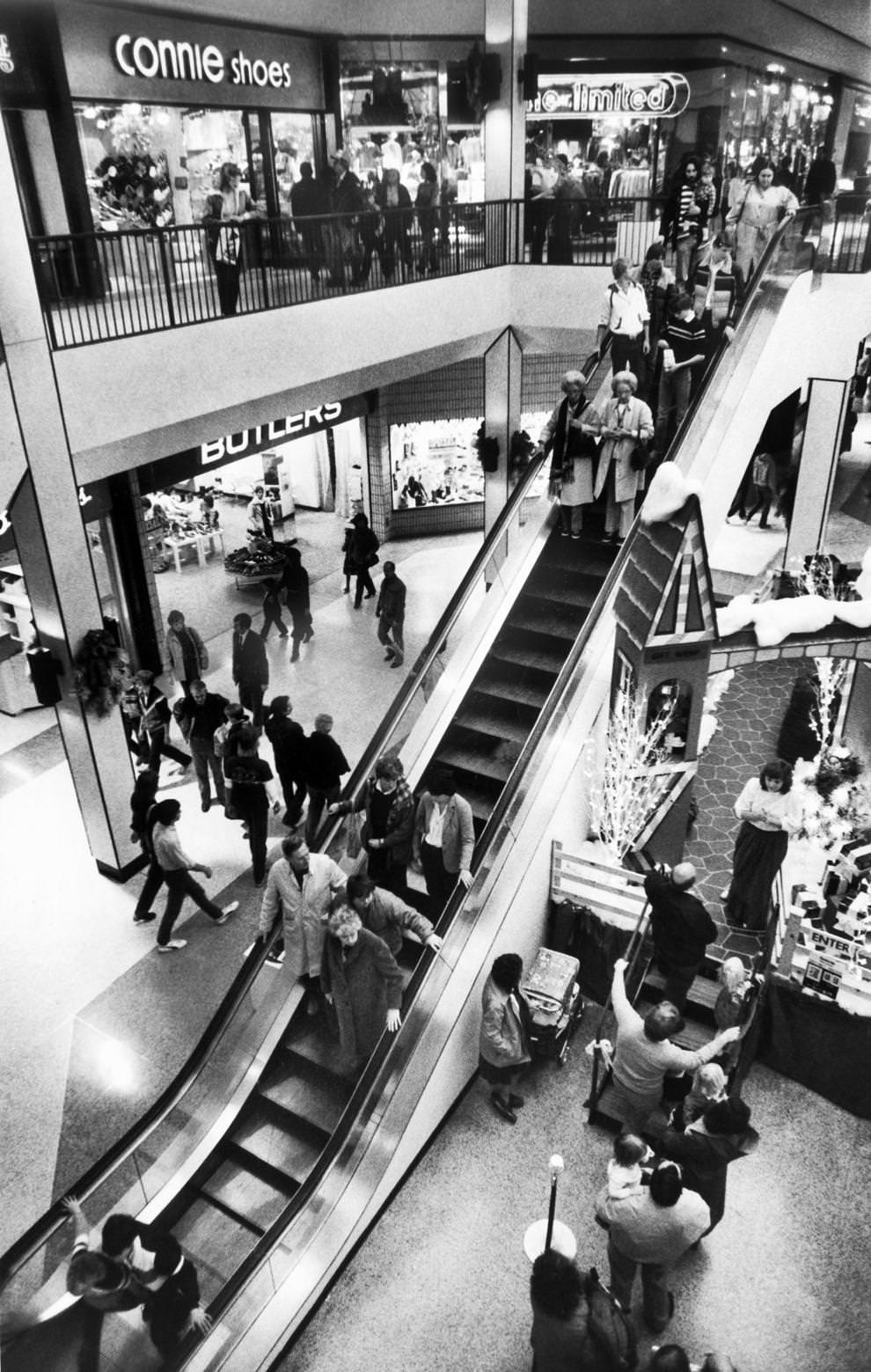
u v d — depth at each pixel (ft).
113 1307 15.25
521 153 47.57
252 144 49.47
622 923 23.91
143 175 43.34
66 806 34.99
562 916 24.66
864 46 87.71
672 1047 19.38
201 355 31.53
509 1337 17.99
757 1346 17.57
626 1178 16.79
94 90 39.81
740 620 24.40
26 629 40.37
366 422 56.75
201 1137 21.09
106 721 29.25
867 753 30.76
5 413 25.46
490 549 29.58
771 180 38.17
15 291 25.16
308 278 41.47
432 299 42.09
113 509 39.47
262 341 33.81
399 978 20.30
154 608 42.27
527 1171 20.95
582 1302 14.93
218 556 57.31
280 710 29.68
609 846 26.53
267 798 29.12
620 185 57.06
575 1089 22.81
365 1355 17.84
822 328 39.27
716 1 58.44
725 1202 19.97
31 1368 15.17
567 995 23.27
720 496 32.07
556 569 30.91
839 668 32.50
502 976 20.58
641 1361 17.43
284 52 49.01
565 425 29.48
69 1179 21.57
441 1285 18.92
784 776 23.36
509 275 46.93
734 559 51.08
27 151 37.55
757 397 33.78
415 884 25.08
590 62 61.00
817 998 21.35
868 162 98.48
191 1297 16.33
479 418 58.85
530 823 23.58
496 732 27.78
